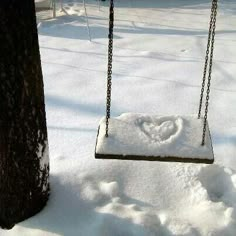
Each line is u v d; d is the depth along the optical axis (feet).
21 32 4.53
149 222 5.23
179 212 5.49
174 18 13.43
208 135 4.91
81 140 6.88
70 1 15.07
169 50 10.72
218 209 5.48
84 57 10.19
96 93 8.49
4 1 4.32
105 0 15.07
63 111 7.82
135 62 9.96
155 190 5.80
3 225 5.36
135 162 6.20
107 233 5.14
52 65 9.70
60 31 12.01
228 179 6.06
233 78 9.23
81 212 5.40
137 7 14.58
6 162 5.01
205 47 10.91
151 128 4.94
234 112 7.88
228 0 15.48
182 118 5.16
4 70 4.59
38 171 5.26
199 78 9.19
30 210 5.34
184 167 6.14
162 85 8.82
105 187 5.75
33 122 5.02
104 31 12.06
